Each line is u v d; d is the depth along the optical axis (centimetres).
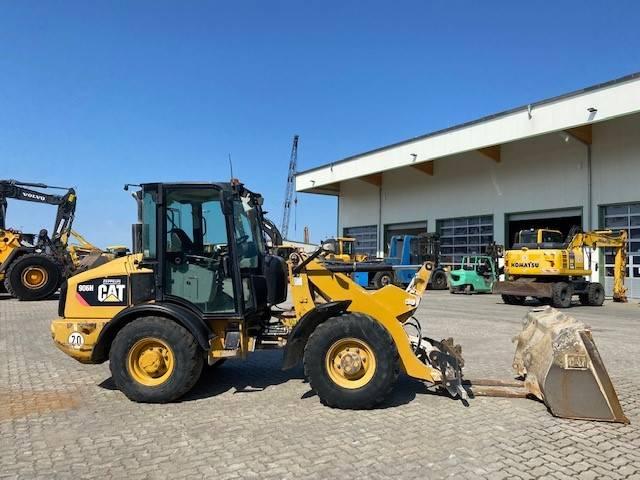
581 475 391
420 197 3288
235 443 456
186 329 578
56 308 1530
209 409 554
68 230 1945
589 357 518
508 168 2744
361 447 445
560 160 2495
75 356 607
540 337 598
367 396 541
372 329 546
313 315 567
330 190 4019
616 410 507
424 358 621
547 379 527
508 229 2772
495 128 2523
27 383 670
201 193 603
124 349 575
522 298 1905
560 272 1809
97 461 420
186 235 603
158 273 594
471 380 645
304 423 507
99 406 569
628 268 2241
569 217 2495
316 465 408
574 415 516
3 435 481
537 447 445
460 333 1080
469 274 2408
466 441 458
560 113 2233
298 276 618
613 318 1470
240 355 593
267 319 670
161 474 395
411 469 400
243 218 643
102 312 609
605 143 2312
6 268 1742
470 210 2948
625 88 2005
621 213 2272
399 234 3491
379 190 3616
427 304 1836
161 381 575
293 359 572
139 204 621
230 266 594
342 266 720
